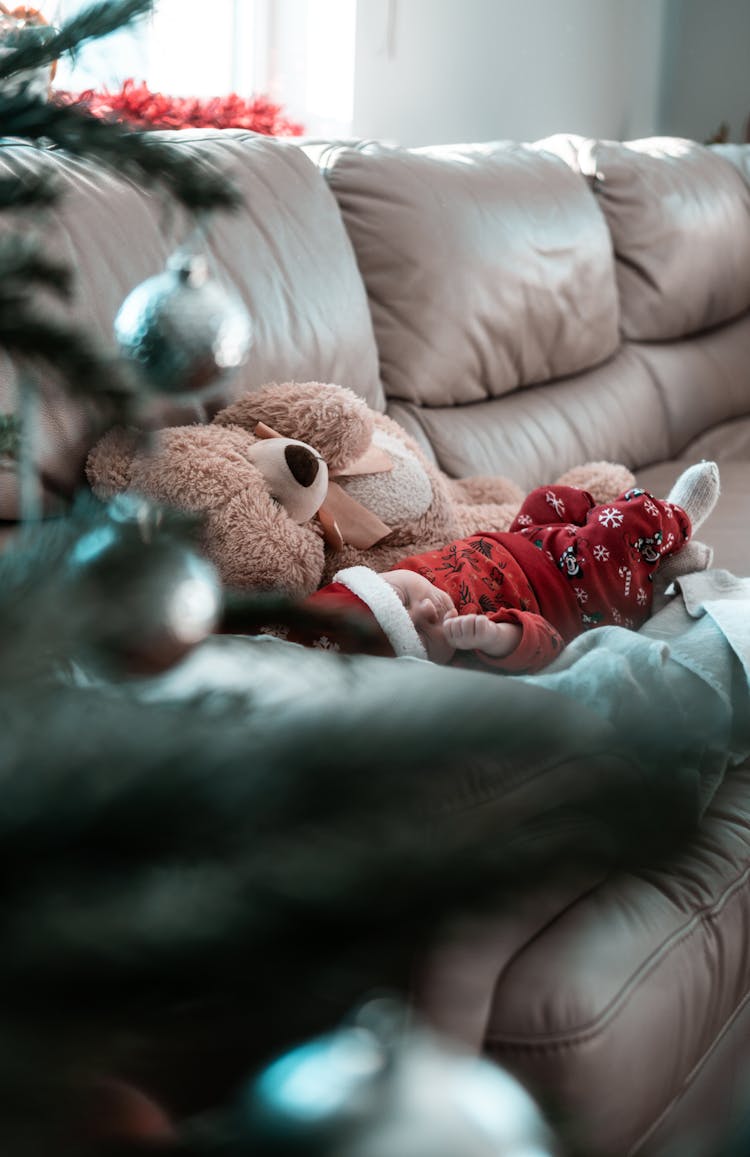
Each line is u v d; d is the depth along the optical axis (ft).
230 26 9.89
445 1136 1.03
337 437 5.11
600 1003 3.26
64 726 1.08
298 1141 1.02
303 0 10.02
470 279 7.09
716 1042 3.80
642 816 1.13
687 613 4.98
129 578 1.27
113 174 2.34
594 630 4.42
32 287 1.91
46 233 2.53
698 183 9.41
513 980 3.26
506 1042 3.21
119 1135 1.11
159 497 4.54
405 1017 1.23
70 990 0.96
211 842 1.00
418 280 6.88
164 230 2.41
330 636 1.99
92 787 0.99
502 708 1.15
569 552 5.20
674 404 8.88
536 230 7.60
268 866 0.99
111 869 0.99
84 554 1.29
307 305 5.85
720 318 9.68
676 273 8.96
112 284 4.94
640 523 5.21
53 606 1.14
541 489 5.62
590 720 1.31
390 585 4.76
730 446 9.28
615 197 8.84
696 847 1.15
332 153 6.89
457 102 11.44
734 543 6.38
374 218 6.80
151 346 3.18
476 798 1.20
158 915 0.95
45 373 1.78
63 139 2.14
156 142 2.22
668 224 8.93
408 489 5.45
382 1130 1.02
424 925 1.01
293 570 4.66
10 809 0.97
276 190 5.97
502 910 1.03
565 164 8.33
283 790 1.04
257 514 4.60
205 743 1.08
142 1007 1.03
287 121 8.07
